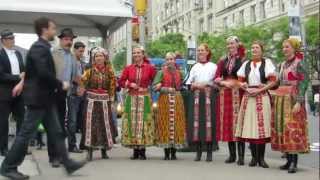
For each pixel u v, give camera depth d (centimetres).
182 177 817
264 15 6275
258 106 920
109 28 1422
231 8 7188
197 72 1009
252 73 926
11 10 1192
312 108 3606
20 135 751
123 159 1021
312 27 4275
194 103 1004
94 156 1062
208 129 994
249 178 816
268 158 1080
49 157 898
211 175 838
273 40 4797
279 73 903
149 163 967
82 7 1230
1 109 1007
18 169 856
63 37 989
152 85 1020
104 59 1005
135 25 1480
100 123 1000
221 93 983
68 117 1086
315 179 817
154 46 6731
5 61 999
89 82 997
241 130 935
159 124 1018
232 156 991
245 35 5044
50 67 748
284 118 884
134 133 1012
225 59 984
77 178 789
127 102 1023
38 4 1209
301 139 877
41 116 755
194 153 1139
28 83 750
